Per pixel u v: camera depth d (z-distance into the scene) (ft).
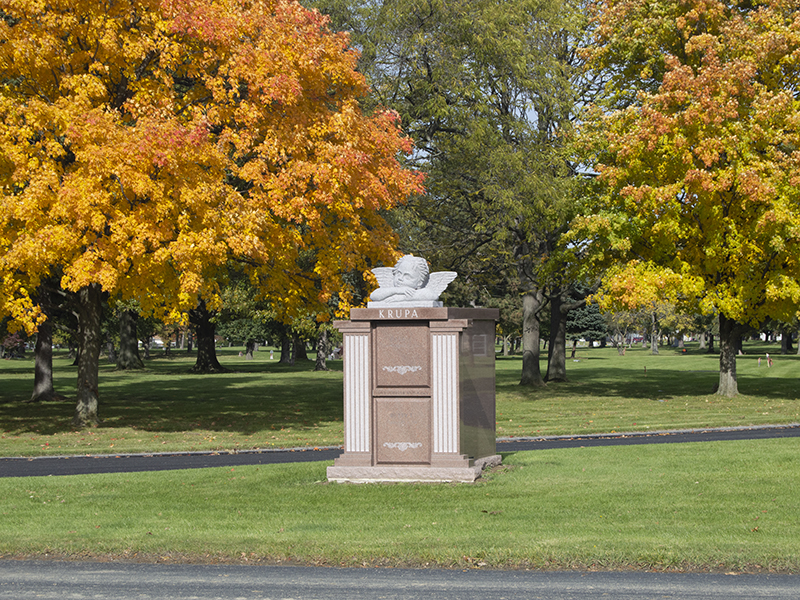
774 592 19.79
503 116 99.55
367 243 69.51
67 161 63.93
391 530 25.94
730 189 81.97
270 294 74.13
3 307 55.36
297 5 67.51
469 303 197.57
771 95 81.30
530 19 103.50
